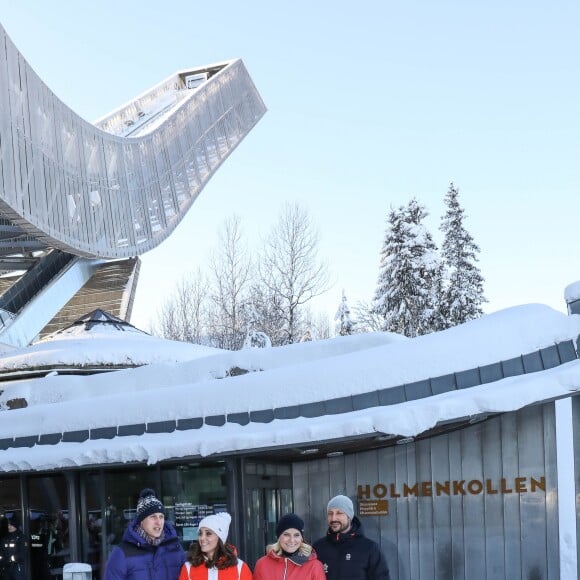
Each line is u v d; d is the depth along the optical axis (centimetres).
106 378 1183
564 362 822
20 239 4591
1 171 2947
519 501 871
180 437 893
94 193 4497
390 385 824
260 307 4122
